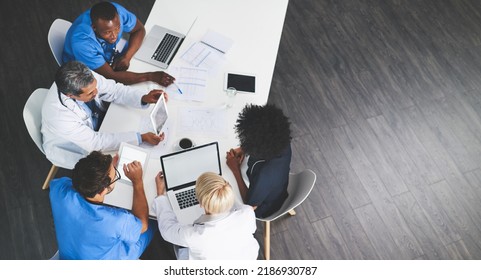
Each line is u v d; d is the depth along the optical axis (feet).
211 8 8.72
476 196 9.68
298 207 9.30
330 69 11.11
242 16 8.68
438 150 10.19
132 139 7.03
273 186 6.31
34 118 7.00
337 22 11.86
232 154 7.02
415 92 10.97
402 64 11.37
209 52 8.14
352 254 8.89
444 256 8.96
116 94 7.47
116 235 6.11
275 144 5.68
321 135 10.18
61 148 7.28
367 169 9.84
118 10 7.84
